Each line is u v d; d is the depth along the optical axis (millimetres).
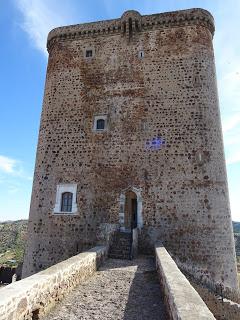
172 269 8422
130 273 11383
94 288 9383
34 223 18500
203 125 17938
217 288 15469
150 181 17594
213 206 16625
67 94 20625
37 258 17688
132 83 19766
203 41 19766
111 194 17953
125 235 16734
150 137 18391
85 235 17516
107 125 19250
